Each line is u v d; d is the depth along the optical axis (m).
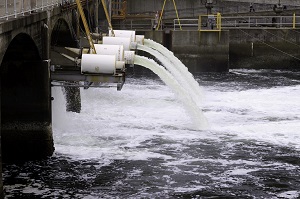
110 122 39.06
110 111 42.50
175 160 30.42
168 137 34.91
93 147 32.75
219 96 48.69
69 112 41.16
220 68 62.50
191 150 32.25
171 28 68.94
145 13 73.44
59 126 37.34
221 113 42.09
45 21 30.17
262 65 66.12
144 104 45.12
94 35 42.66
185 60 62.22
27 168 29.28
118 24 68.44
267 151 32.38
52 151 31.14
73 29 39.22
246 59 66.06
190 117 37.97
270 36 65.62
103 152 31.69
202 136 35.28
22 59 29.98
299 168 29.58
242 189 26.56
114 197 25.41
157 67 38.62
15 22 24.11
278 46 65.69
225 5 72.12
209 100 46.97
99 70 30.73
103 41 41.66
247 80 58.06
